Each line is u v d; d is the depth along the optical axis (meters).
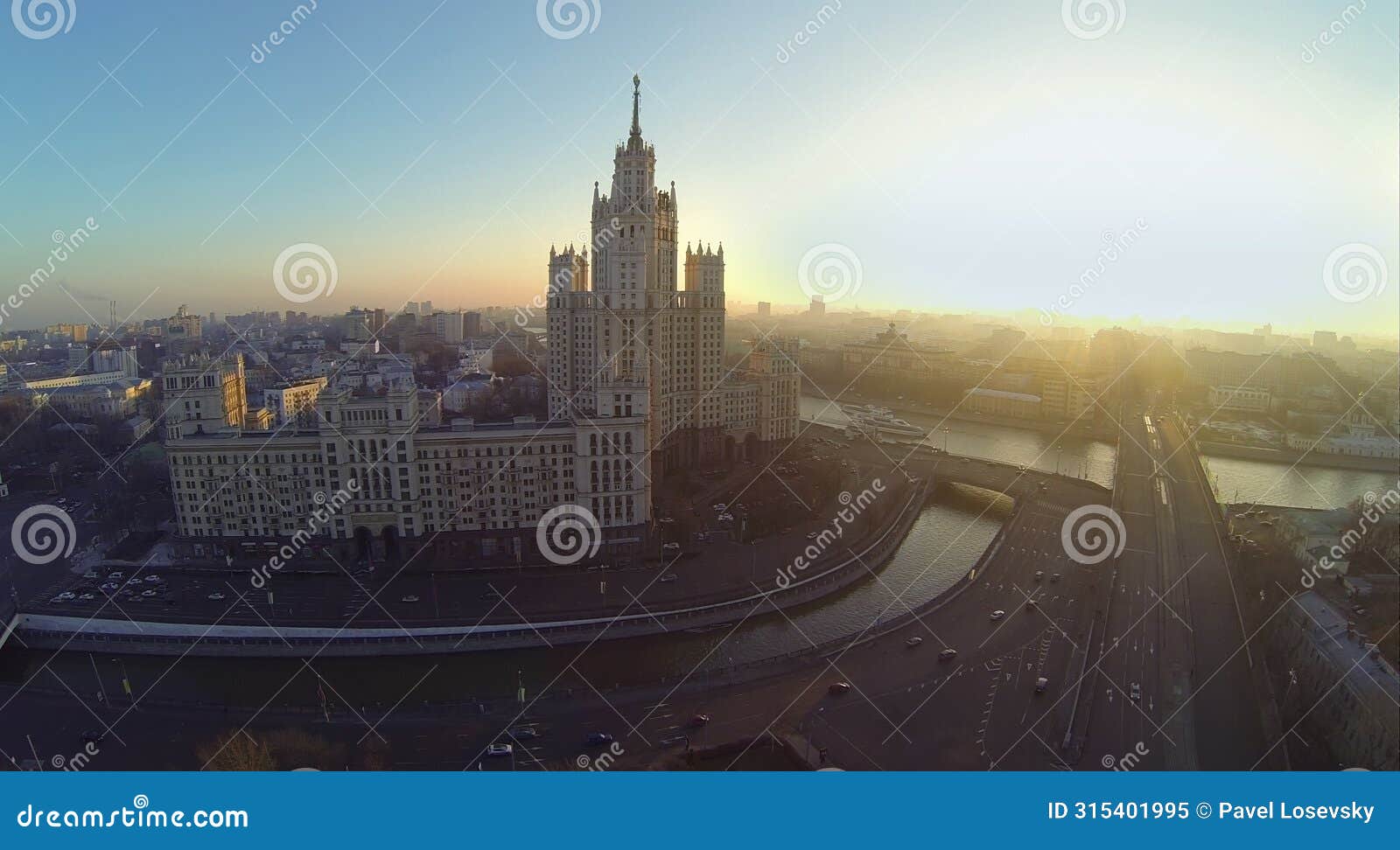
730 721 144.12
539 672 167.88
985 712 148.12
